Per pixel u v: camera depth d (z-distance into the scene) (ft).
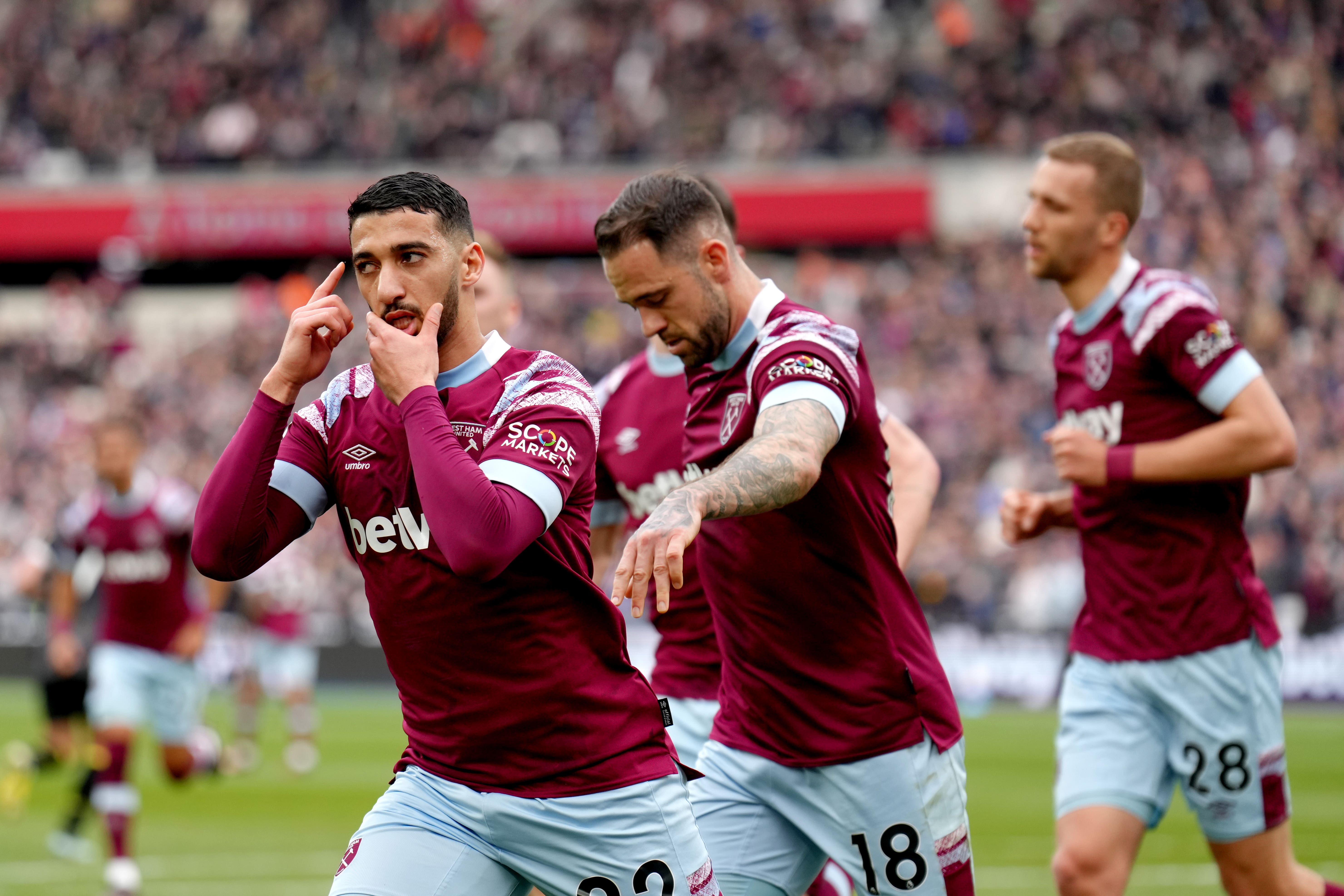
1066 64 154.30
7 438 140.67
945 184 148.46
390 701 102.47
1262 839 24.93
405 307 17.20
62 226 156.97
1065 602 93.76
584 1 172.14
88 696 51.62
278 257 165.58
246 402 141.38
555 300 145.48
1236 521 25.18
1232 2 156.04
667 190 19.33
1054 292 134.41
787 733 20.47
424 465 16.40
